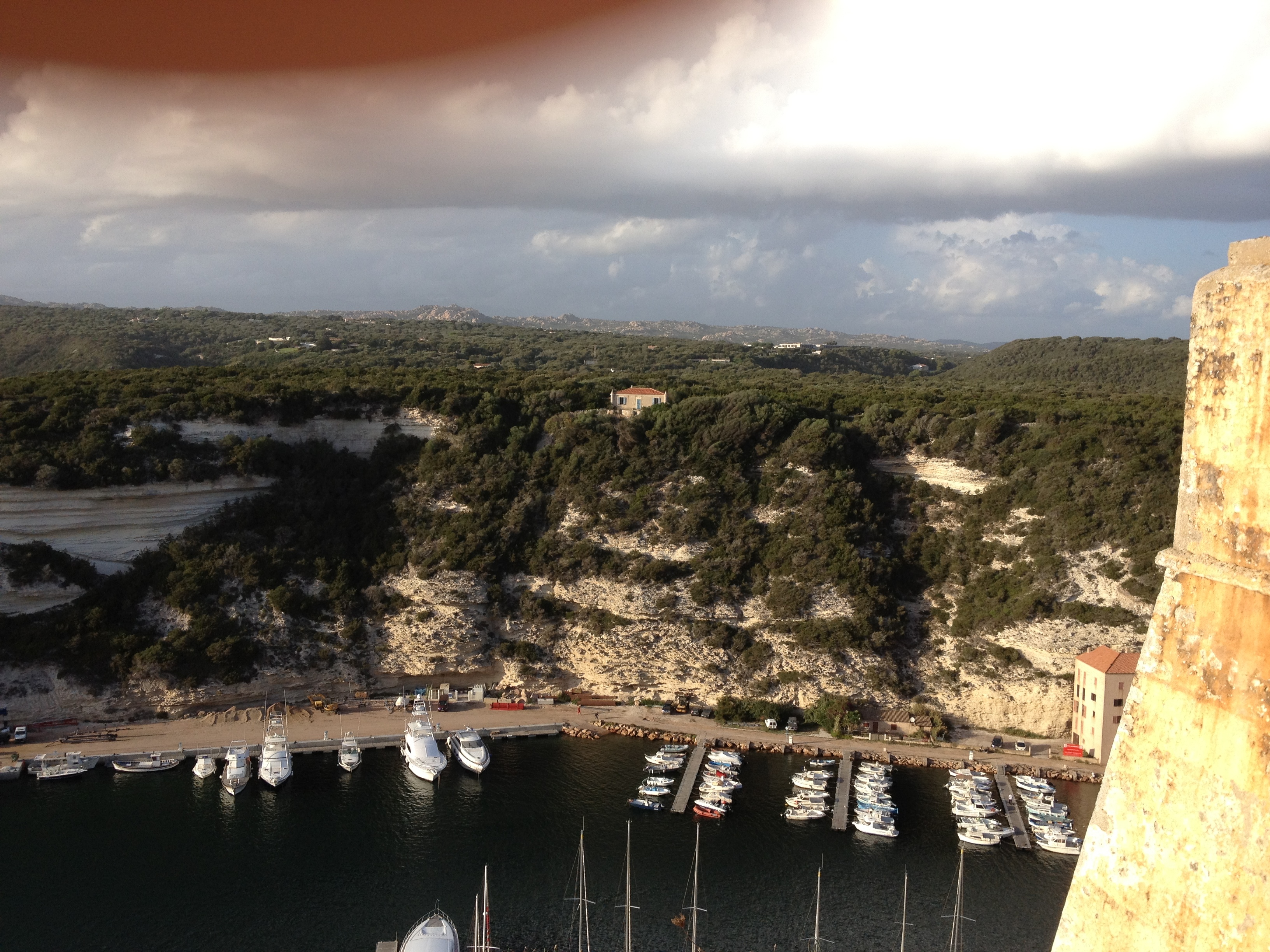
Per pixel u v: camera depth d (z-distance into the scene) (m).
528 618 111.56
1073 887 13.62
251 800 83.75
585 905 66.56
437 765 88.50
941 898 68.25
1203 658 12.04
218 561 107.56
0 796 84.00
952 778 88.75
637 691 109.50
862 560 111.75
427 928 61.56
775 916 65.62
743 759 93.81
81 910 65.88
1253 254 11.80
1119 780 13.10
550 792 85.94
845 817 79.56
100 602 102.31
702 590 111.06
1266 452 11.36
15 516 101.62
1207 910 11.77
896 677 104.94
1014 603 107.19
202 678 100.75
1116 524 108.06
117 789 85.56
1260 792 11.30
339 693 106.62
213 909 66.00
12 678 96.75
